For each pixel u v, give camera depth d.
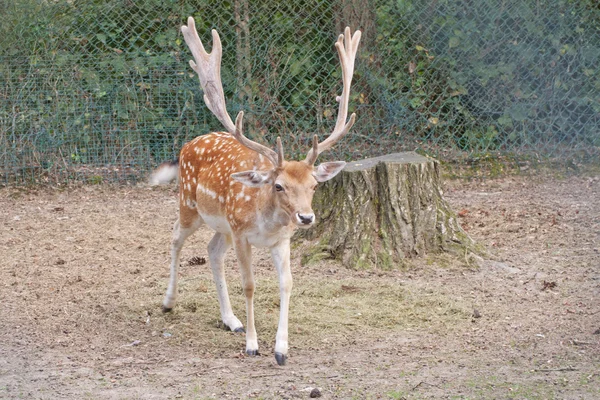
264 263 9.47
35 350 6.94
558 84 13.66
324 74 13.28
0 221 11.30
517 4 13.45
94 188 12.84
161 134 13.07
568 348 6.71
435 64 13.40
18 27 12.56
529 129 13.83
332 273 8.99
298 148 13.08
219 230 7.45
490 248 9.78
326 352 6.81
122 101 12.89
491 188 12.76
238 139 6.73
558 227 10.55
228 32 12.91
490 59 13.51
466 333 7.19
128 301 8.17
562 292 8.22
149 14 12.85
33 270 9.27
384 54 13.29
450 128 13.65
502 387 5.91
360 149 13.31
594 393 5.75
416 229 9.30
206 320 7.72
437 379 6.09
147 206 12.11
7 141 12.78
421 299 8.06
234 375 6.32
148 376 6.33
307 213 6.30
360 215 9.33
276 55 13.02
